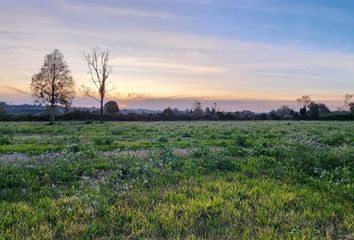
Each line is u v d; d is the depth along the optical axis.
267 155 16.81
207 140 27.94
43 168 13.60
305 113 108.06
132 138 31.69
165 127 54.34
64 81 80.25
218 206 9.10
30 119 102.56
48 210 8.96
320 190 10.82
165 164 14.32
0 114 101.25
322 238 7.28
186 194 10.20
